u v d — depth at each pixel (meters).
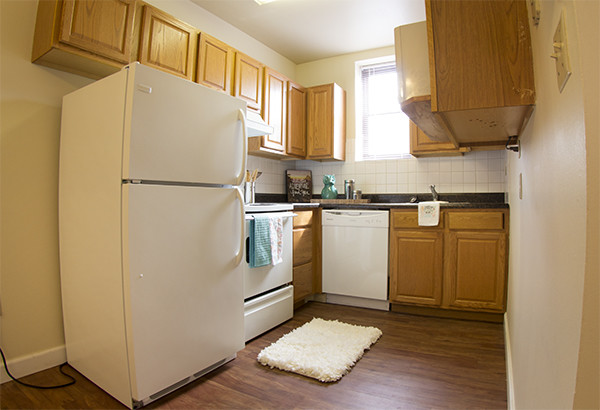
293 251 2.79
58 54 1.70
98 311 1.57
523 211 1.33
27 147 1.76
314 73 3.92
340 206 3.01
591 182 0.41
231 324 1.85
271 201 3.60
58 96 1.87
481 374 1.78
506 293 2.50
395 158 3.63
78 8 1.69
